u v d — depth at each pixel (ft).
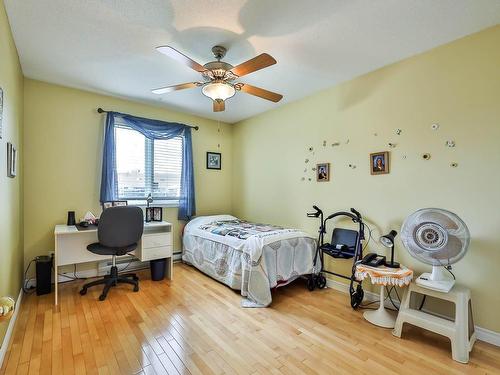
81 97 10.82
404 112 8.36
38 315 7.80
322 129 10.82
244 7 5.90
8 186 6.63
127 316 7.83
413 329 7.35
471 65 7.04
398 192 8.52
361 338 6.86
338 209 10.26
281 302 9.02
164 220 13.16
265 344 6.53
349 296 9.56
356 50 7.78
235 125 15.49
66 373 5.41
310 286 10.08
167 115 13.19
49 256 9.86
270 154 13.26
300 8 5.93
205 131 14.66
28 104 9.72
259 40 7.21
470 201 7.07
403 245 7.93
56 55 8.06
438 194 7.63
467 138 7.12
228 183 15.58
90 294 9.41
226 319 7.74
